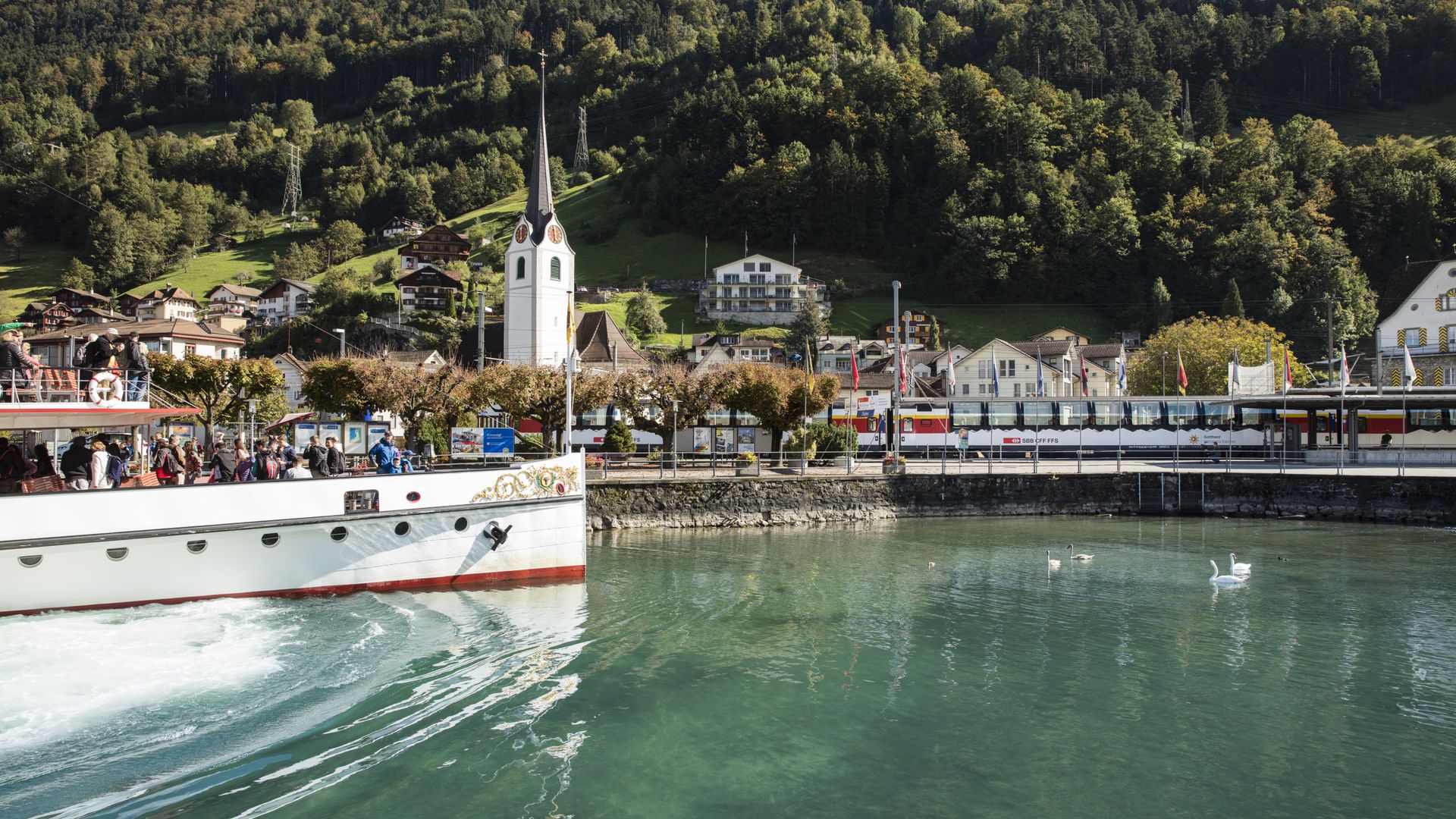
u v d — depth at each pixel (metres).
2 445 18.81
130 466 22.69
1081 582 25.36
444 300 149.25
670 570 26.83
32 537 17.03
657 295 164.75
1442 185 137.50
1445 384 79.38
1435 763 12.45
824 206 179.62
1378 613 21.59
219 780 10.69
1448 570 27.80
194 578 18.72
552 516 22.39
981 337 144.00
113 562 17.92
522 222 91.06
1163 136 163.38
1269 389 62.16
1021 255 152.88
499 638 17.44
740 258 176.75
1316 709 14.60
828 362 122.38
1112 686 15.66
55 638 15.98
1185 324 85.19
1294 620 20.81
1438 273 81.88
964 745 12.78
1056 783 11.54
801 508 41.50
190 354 49.78
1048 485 45.03
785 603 21.98
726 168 190.75
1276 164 149.50
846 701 14.50
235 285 177.38
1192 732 13.52
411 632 17.42
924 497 44.00
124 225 186.00
